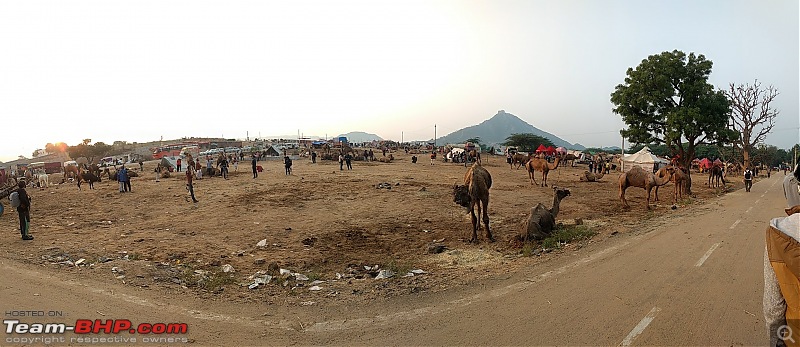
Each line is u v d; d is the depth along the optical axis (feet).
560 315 19.77
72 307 21.40
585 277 25.90
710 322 18.49
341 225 50.21
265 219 53.93
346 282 27.84
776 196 80.12
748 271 26.21
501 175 126.62
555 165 95.91
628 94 95.66
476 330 18.43
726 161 206.18
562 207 62.49
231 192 80.28
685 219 49.11
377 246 40.32
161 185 93.56
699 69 89.71
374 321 20.07
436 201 68.44
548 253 33.65
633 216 53.21
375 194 76.54
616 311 20.04
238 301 23.40
